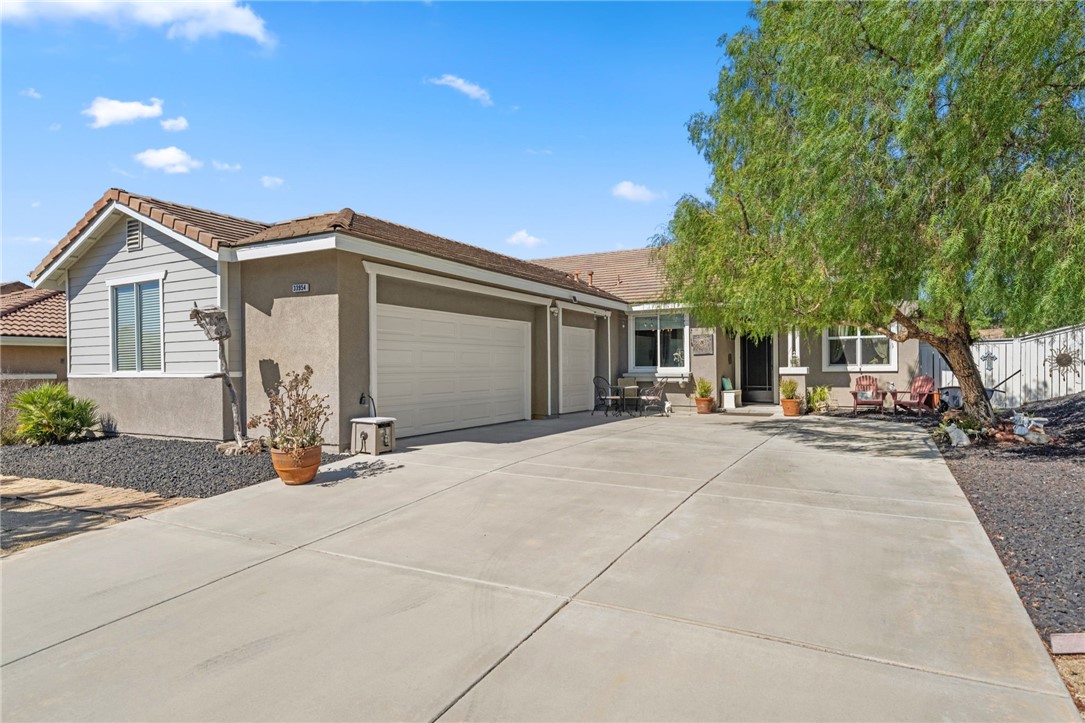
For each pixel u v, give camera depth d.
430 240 12.95
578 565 4.62
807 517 5.78
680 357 17.62
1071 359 14.71
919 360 15.48
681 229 11.69
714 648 3.31
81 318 12.55
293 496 6.91
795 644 3.34
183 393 10.86
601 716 2.71
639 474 7.81
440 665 3.19
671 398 17.50
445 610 3.88
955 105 6.98
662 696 2.86
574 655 3.27
